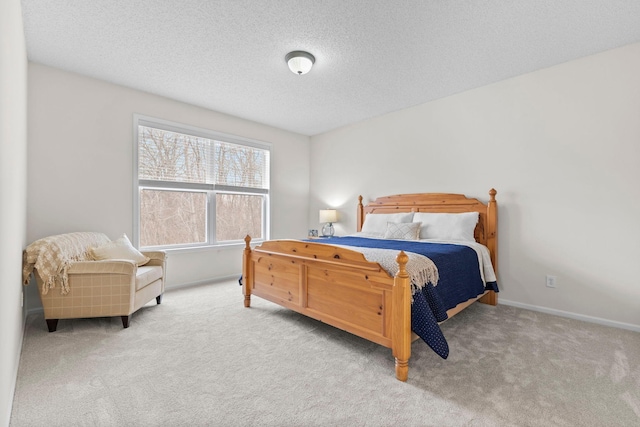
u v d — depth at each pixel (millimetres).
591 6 2102
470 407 1533
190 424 1401
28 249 2293
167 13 2193
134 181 3512
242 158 4660
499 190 3324
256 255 3047
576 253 2848
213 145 4297
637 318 2553
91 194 3217
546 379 1790
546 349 2184
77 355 2041
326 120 4691
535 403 1565
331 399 1596
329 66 2969
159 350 2133
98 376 1788
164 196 3887
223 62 2900
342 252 2182
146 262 3090
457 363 1979
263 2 2074
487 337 2398
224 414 1471
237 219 4652
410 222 3750
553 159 2973
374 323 1968
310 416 1463
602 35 2451
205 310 3010
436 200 3779
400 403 1564
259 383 1739
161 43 2582
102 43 2582
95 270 2453
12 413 1448
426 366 1940
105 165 3309
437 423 1420
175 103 3855
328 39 2514
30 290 2816
